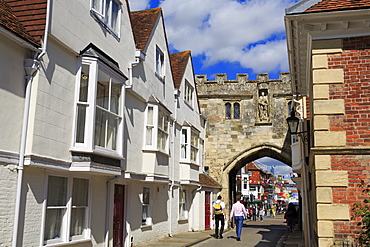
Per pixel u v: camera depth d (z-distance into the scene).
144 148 14.09
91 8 10.38
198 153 21.34
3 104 7.33
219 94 30.42
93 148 9.48
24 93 7.92
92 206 10.40
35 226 8.05
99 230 10.75
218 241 16.50
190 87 22.02
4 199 7.25
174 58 21.58
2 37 7.32
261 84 30.08
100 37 10.86
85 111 9.55
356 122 7.93
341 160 7.86
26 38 7.72
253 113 29.97
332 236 7.64
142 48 14.15
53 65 8.64
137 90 13.47
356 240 7.53
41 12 8.35
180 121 19.12
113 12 12.05
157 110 14.61
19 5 8.57
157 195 15.75
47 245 8.41
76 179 9.83
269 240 17.42
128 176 12.10
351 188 7.73
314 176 8.49
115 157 10.76
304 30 8.38
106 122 10.55
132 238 13.04
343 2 8.38
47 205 8.61
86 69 9.74
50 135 8.42
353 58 8.16
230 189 30.80
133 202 13.27
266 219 48.31
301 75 11.95
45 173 8.45
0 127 7.23
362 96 7.98
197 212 21.16
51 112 8.49
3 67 7.35
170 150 17.39
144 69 14.30
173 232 17.64
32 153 7.79
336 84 8.13
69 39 9.23
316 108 8.12
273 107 29.78
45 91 8.30
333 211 7.70
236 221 17.20
